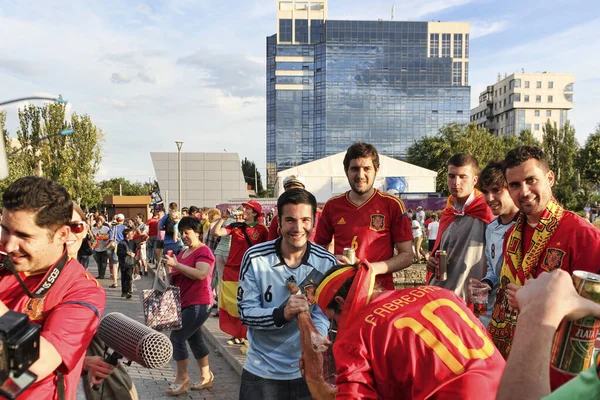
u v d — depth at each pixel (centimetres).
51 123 4316
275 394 296
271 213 2511
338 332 193
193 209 1227
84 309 187
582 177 4741
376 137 10769
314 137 10969
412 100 10794
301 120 11025
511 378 120
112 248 1247
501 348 306
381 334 172
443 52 11300
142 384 544
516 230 300
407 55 10825
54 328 177
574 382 109
